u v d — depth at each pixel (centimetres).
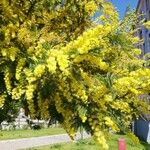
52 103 446
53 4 512
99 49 401
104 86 427
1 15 461
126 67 460
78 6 510
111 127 418
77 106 421
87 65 422
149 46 2814
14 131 3081
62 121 464
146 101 469
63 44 489
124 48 420
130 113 466
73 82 409
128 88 432
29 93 411
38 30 502
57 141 2795
